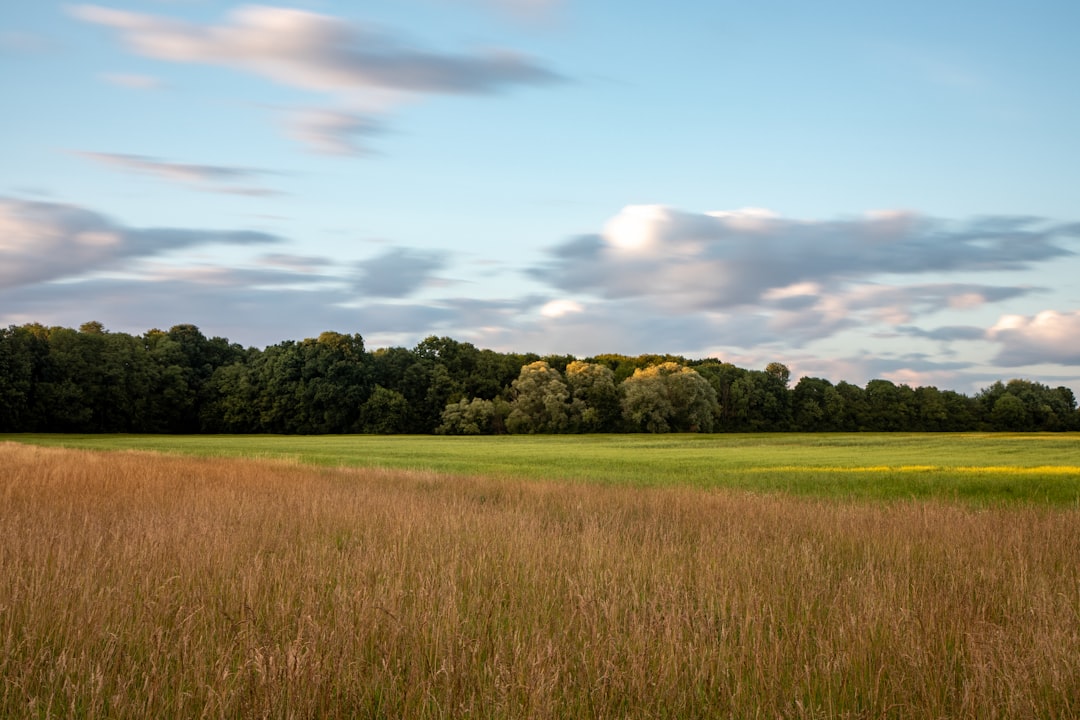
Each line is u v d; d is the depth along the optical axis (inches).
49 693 228.2
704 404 4023.1
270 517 559.8
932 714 223.9
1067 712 231.1
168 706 224.2
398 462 1547.7
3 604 285.7
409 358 4520.2
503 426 4082.2
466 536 472.1
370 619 282.8
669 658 253.4
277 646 242.8
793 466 1433.3
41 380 3659.0
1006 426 4697.3
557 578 359.3
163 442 2783.0
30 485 753.6
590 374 4109.3
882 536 512.4
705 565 382.9
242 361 4699.8
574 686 238.5
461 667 243.1
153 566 358.9
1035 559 422.9
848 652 261.9
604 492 818.8
